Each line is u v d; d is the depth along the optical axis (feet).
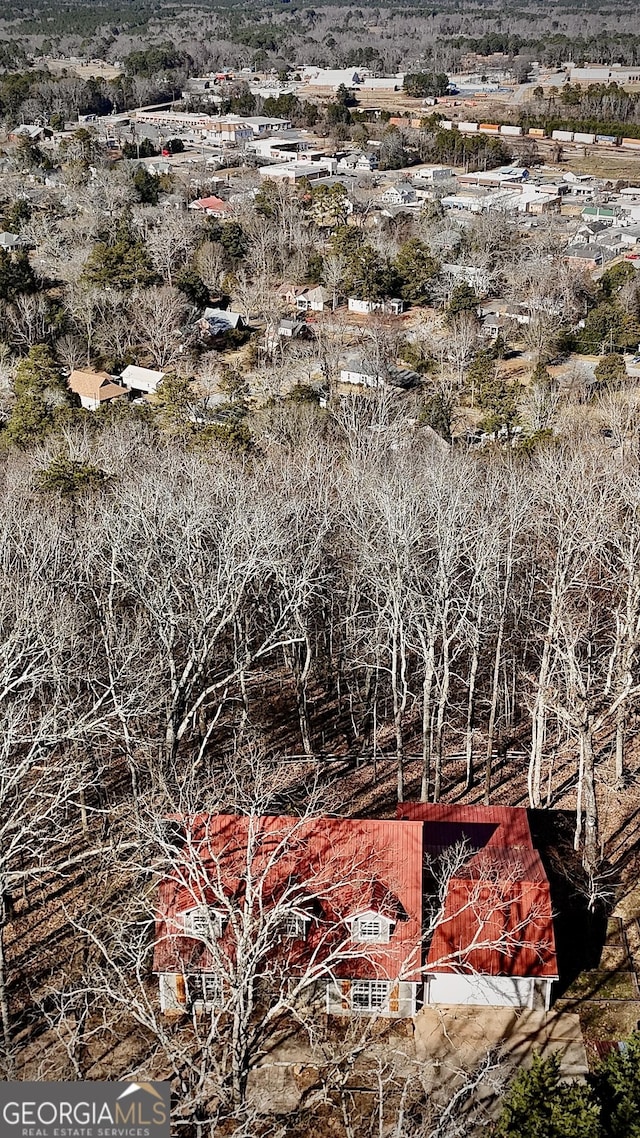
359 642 143.74
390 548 124.98
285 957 93.04
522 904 96.32
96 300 326.24
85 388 293.43
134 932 96.43
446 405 256.11
